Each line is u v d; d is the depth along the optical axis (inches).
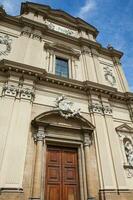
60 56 601.6
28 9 679.7
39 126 399.9
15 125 376.8
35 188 326.3
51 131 415.8
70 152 428.5
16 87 426.6
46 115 421.1
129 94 589.3
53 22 707.4
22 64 448.1
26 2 681.0
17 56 497.0
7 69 438.6
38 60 519.5
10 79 430.0
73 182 391.2
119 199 380.5
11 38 548.7
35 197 317.4
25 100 418.9
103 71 659.4
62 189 373.7
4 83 430.9
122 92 611.5
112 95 562.3
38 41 571.5
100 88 536.7
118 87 638.5
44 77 476.1
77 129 438.3
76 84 512.7
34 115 421.1
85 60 627.5
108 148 450.6
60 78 495.2
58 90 491.5
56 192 365.7
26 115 399.9
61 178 385.1
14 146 350.9
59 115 441.1
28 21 601.9
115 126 520.1
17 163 336.5
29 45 542.6
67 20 759.1
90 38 745.0
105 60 709.9
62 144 422.3
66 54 618.2
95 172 404.2
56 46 609.6
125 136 514.3
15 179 320.2
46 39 616.1
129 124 551.2
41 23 617.6
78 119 454.3
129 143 510.6
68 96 495.2
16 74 442.0
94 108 502.0
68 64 601.3
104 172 405.4
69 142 423.5
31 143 379.9
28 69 451.5
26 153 361.7
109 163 425.4
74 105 486.3
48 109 446.0
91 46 691.4
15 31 573.6
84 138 437.1
